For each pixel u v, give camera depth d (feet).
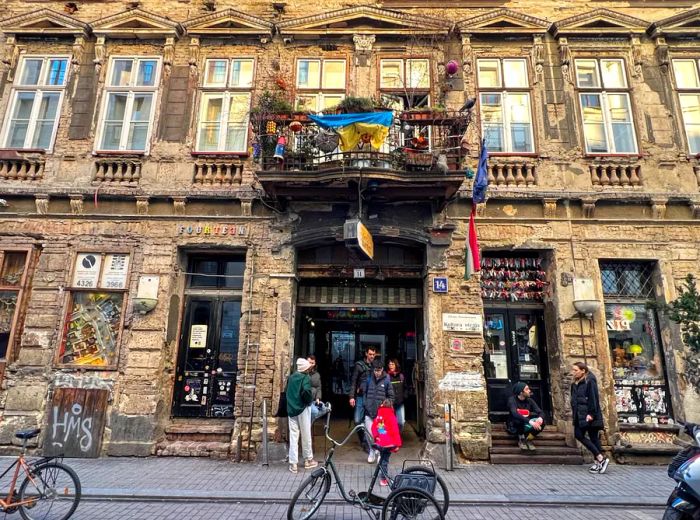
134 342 28.60
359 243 25.66
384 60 33.50
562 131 31.76
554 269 29.66
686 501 14.32
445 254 29.86
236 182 31.22
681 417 27.32
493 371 30.19
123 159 31.50
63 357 28.84
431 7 34.71
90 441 26.86
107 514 17.92
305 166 28.30
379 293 32.14
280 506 19.26
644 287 30.30
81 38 33.71
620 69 33.12
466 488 21.63
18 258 30.55
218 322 31.04
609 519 18.16
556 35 33.17
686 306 23.86
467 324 28.63
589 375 25.71
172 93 32.89
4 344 29.14
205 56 33.86
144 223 30.63
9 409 27.73
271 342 28.63
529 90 32.73
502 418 29.32
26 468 17.63
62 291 29.55
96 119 32.37
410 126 28.94
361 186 27.55
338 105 28.22
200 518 17.65
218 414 29.66
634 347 29.32
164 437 28.27
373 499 16.97
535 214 30.50
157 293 29.35
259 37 33.86
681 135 31.58
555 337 29.12
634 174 30.91
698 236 29.96
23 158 31.48
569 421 27.30
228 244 30.22
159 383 28.17
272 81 32.91
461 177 27.27
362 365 30.27
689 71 33.09
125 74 33.63
